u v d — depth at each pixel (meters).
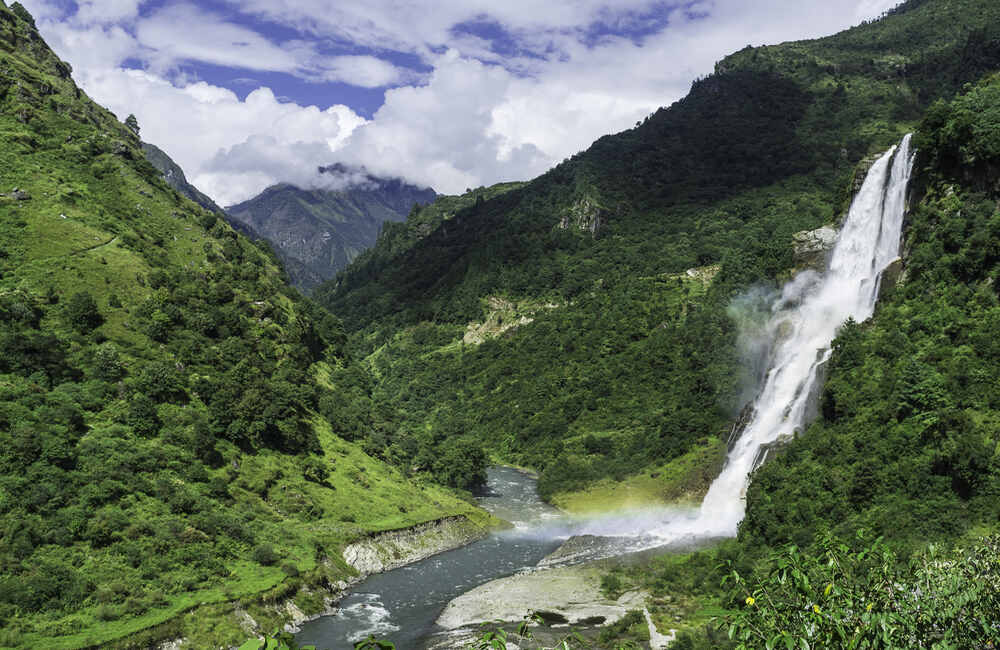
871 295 91.25
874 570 12.63
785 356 101.44
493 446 167.00
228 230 157.75
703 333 155.88
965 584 12.71
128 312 101.56
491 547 97.19
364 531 88.44
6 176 118.12
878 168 100.06
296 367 124.19
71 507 67.38
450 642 60.22
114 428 80.75
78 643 52.69
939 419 62.59
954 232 79.38
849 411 76.06
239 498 84.00
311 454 102.62
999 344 66.25
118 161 144.00
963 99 85.06
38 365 82.56
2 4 164.75
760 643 11.62
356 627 66.19
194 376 96.56
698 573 71.00
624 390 158.75
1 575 57.12
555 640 58.09
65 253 106.56
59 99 152.12
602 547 91.38
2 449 69.12
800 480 73.50
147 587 62.34
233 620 62.03
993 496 55.38
